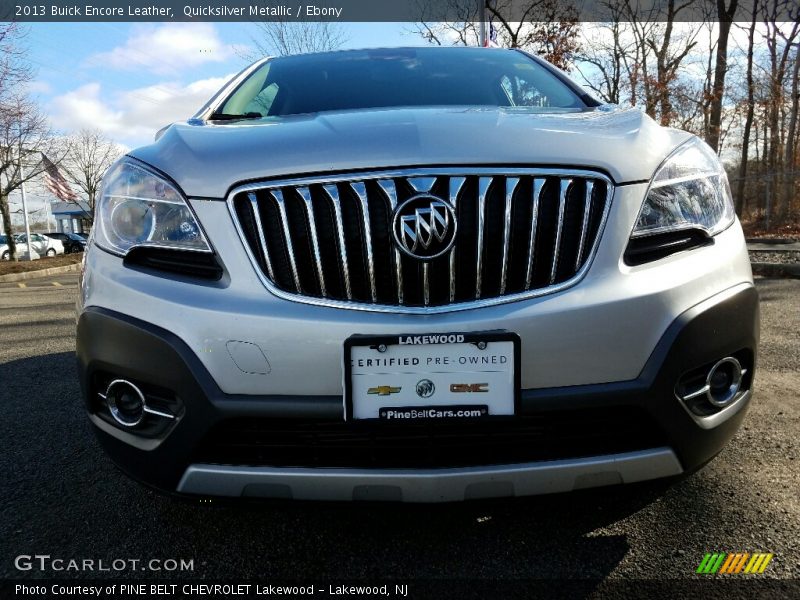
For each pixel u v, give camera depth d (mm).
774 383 3146
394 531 1866
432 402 1464
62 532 1907
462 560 1710
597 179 1569
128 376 1566
